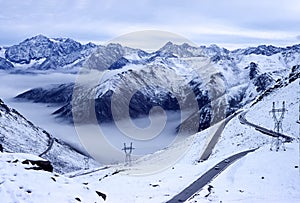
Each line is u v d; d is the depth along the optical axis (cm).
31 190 2389
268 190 4344
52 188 2505
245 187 4472
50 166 3191
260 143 9125
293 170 5278
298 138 9150
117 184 4775
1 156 2944
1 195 2258
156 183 4809
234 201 3753
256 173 5206
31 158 3094
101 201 2617
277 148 7062
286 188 4459
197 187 4512
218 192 4188
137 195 4138
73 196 2462
